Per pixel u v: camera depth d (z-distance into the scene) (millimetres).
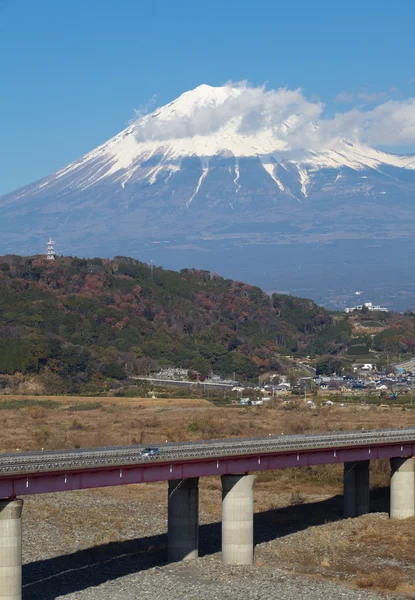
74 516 130250
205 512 135375
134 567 103125
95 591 93562
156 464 99750
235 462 107312
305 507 140875
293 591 94000
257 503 144000
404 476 131875
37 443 195625
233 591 93688
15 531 84812
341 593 93750
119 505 139875
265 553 110812
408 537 119312
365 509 134625
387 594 93812
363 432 144375
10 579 84312
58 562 104938
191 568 102562
